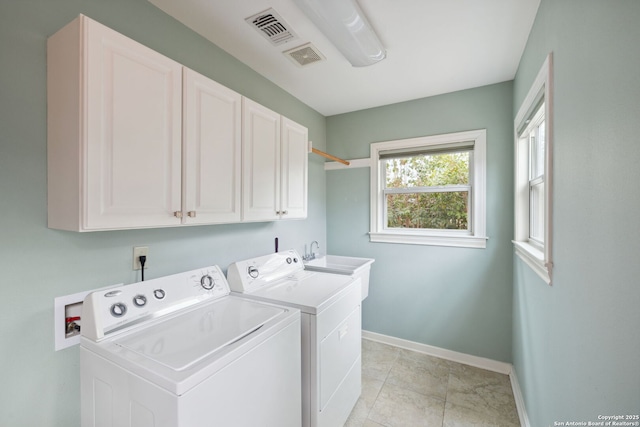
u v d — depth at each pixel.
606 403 0.74
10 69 0.98
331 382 1.59
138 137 1.06
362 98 2.67
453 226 2.62
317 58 1.96
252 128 1.64
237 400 1.00
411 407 1.91
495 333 2.37
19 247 1.00
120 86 1.00
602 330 0.76
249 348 1.05
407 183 2.83
